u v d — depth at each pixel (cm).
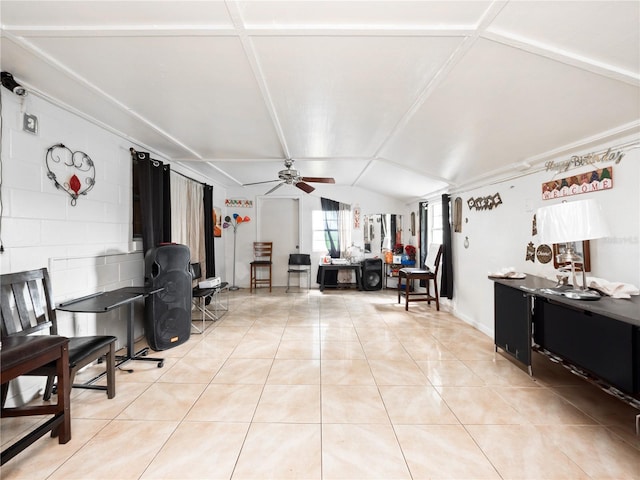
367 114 269
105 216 299
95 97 236
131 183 338
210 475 159
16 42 170
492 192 375
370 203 700
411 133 309
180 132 317
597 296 197
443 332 386
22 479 156
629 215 218
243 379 262
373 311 490
